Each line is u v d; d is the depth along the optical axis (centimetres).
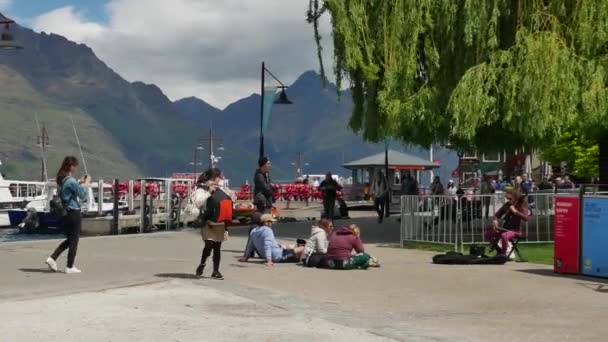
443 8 2102
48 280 1329
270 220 1667
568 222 1466
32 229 4812
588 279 1408
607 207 1404
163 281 1315
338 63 2247
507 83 1983
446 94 2112
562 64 1964
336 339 873
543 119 1953
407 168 5497
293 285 1320
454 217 1947
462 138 2136
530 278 1420
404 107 2108
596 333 927
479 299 1184
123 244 2192
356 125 2312
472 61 2095
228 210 1373
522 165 5275
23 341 832
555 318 1026
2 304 1067
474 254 1703
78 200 1436
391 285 1330
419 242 2053
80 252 1923
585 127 2061
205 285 1277
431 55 2122
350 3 2169
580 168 4344
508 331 940
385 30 2153
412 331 936
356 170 5781
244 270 1530
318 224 1630
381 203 3278
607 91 1956
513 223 1711
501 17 2108
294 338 873
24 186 5653
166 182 4403
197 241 2312
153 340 847
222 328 921
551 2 2058
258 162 1720
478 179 4788
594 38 2002
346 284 1338
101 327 912
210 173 1382
